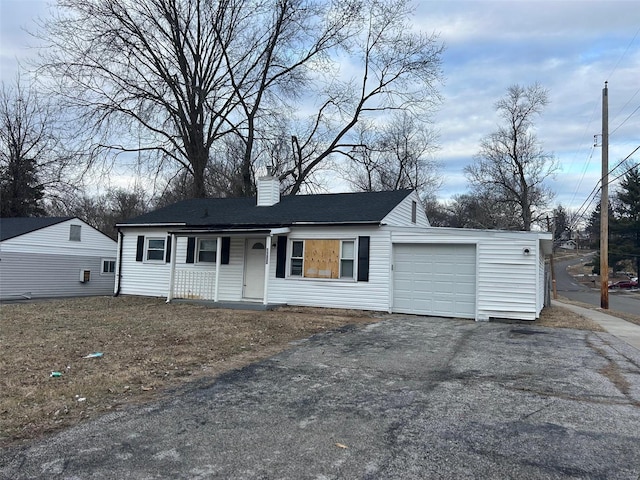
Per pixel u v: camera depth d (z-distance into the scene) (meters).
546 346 8.73
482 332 10.30
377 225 13.73
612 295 41.78
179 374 6.27
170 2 23.52
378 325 11.04
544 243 13.29
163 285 17.45
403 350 8.16
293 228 14.91
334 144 28.64
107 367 6.50
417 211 18.28
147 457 3.70
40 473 3.40
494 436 4.21
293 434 4.22
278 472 3.46
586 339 9.65
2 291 21.03
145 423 4.45
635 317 15.94
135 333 9.30
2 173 33.69
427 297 13.18
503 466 3.59
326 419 4.63
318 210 15.70
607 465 3.63
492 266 12.42
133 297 17.53
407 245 13.56
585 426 4.49
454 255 12.96
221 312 12.98
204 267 16.42
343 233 14.26
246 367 6.74
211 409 4.89
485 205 51.69
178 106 24.31
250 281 15.73
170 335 9.09
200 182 24.88
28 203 34.38
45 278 22.94
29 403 4.92
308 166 28.58
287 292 14.86
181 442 4.01
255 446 3.95
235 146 26.64
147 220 18.11
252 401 5.18
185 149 25.03
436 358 7.55
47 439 4.03
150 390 5.52
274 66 25.80
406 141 40.16
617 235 55.12
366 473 3.45
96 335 9.07
